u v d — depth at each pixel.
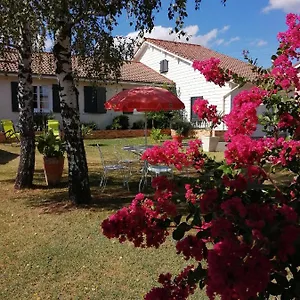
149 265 4.00
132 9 5.70
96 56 7.38
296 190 1.85
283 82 2.13
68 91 6.11
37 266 3.98
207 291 1.38
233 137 1.83
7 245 4.56
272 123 2.14
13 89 17.12
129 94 8.48
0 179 8.58
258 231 1.35
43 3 4.76
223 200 1.65
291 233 1.39
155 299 1.78
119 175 9.05
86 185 6.42
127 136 19.25
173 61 21.80
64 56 5.98
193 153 2.12
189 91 20.83
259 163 1.76
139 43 7.48
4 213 5.86
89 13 5.68
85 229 5.12
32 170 7.64
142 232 1.85
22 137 7.54
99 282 3.64
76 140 6.29
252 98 2.09
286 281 1.56
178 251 1.75
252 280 1.30
